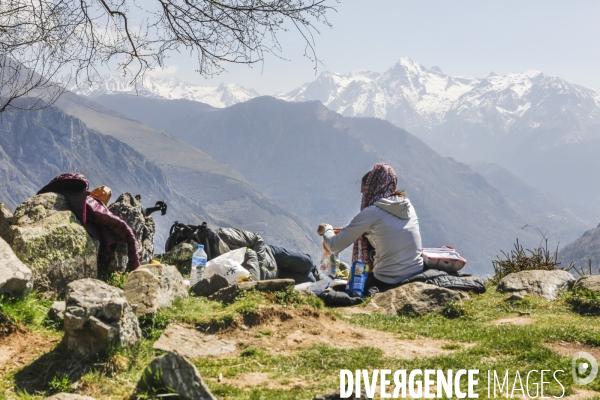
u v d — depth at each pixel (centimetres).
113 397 597
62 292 909
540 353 791
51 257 900
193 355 754
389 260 1330
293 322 892
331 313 992
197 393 560
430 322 1066
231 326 843
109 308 677
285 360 752
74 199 1015
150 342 757
